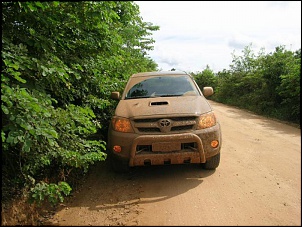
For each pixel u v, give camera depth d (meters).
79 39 4.23
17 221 3.04
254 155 5.45
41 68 3.29
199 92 5.14
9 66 2.89
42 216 3.28
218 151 4.27
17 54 3.20
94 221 3.15
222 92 22.16
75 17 3.84
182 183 4.15
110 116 6.22
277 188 3.89
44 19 3.58
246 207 3.38
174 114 4.10
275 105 12.51
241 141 6.63
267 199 3.57
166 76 5.61
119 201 3.65
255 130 8.09
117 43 4.80
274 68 12.66
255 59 19.53
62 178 4.08
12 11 3.45
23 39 3.47
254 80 17.03
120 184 4.22
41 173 4.07
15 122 2.90
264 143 6.39
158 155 3.98
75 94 4.77
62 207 3.52
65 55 4.21
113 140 4.18
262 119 10.61
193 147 4.07
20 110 2.88
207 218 3.14
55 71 3.36
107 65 5.20
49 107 3.38
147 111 4.21
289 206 3.38
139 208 3.43
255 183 4.07
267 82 13.20
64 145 3.70
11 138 2.80
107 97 5.83
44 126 3.06
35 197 3.05
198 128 4.09
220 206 3.41
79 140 3.93
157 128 4.05
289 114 10.32
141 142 3.98
